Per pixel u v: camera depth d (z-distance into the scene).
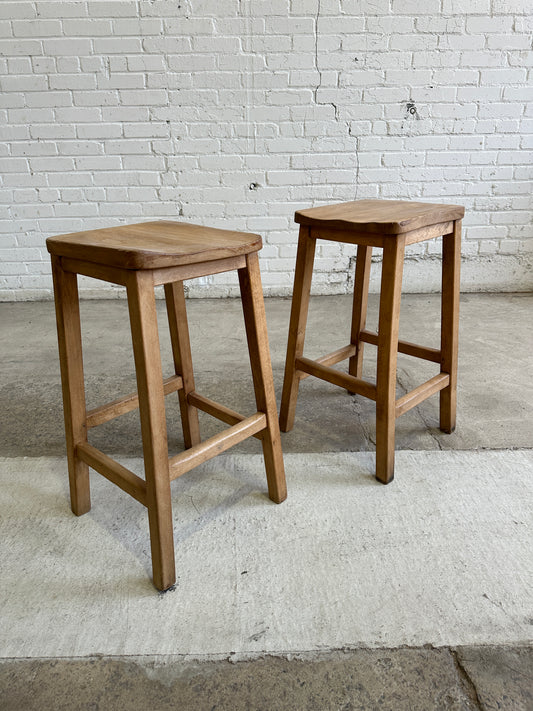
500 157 2.79
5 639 0.94
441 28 2.55
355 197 2.87
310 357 2.17
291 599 1.02
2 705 0.83
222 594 1.03
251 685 0.86
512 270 3.00
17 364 2.15
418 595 1.02
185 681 0.87
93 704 0.83
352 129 2.73
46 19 2.49
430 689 0.85
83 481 1.24
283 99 2.66
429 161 2.80
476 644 0.92
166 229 1.22
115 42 2.54
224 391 1.90
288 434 1.63
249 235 1.15
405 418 1.70
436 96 2.68
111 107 2.65
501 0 2.50
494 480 1.37
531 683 0.86
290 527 1.21
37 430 1.65
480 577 1.06
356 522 1.23
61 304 1.08
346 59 2.60
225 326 2.59
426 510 1.26
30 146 2.71
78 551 1.15
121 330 2.53
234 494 1.34
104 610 1.00
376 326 2.53
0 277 2.94
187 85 2.62
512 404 1.76
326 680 0.87
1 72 2.57
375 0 2.50
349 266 2.97
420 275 3.01
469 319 2.59
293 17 2.52
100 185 2.80
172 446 1.56
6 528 1.22
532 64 2.61
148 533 1.21
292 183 2.83
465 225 2.92
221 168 2.79
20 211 2.82
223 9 2.50
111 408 1.24
